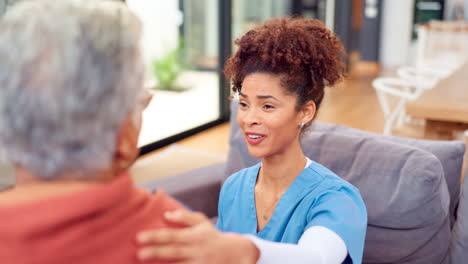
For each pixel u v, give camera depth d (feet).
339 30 23.80
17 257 1.36
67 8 1.43
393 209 3.95
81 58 1.36
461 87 9.19
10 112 1.37
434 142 4.57
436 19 34.60
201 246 1.60
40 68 1.35
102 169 1.50
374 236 4.09
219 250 1.64
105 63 1.40
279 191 3.11
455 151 4.42
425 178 3.82
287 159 3.03
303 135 3.15
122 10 1.54
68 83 1.35
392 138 4.72
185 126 14.40
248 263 1.75
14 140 1.41
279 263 2.06
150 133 13.69
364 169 4.18
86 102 1.37
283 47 2.81
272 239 3.05
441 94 8.56
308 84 2.90
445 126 7.95
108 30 1.43
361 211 2.84
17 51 1.36
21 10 1.44
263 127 2.91
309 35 2.89
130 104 1.49
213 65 15.43
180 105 15.51
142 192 1.63
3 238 1.37
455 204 4.53
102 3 1.53
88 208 1.40
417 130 9.12
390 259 4.09
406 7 28.73
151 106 15.24
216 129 15.15
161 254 1.51
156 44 14.89
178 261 1.56
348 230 2.58
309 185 2.97
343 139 4.46
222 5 14.87
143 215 1.55
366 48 29.22
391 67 29.17
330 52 2.97
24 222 1.36
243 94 2.95
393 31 29.14
